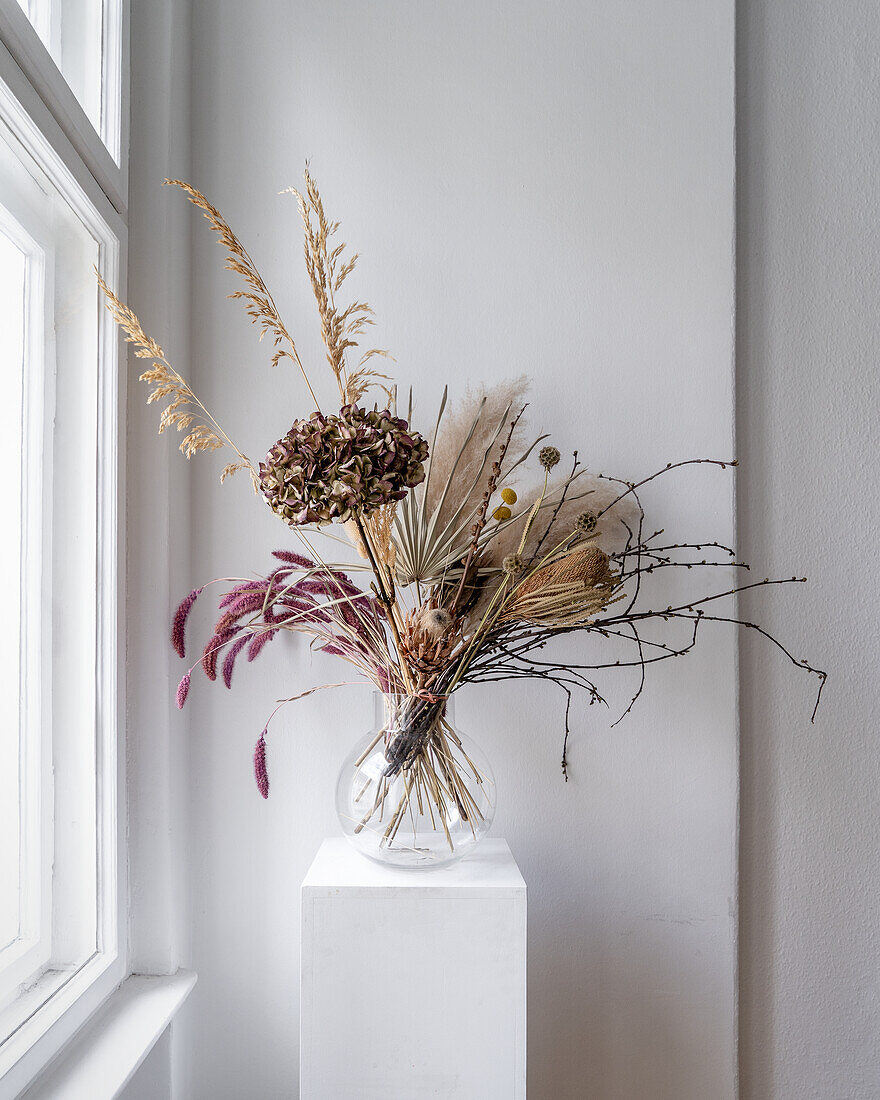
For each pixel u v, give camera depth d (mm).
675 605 1406
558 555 1173
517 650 1234
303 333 1426
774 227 1500
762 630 1387
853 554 1465
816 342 1488
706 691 1405
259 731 1399
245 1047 1379
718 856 1392
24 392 1080
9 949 1028
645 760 1399
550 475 1406
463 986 1069
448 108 1448
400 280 1433
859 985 1426
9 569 1041
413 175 1441
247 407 1419
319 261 1140
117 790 1223
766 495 1474
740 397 1479
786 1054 1422
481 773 1144
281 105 1446
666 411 1422
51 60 988
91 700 1193
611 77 1450
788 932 1433
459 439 1371
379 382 1420
